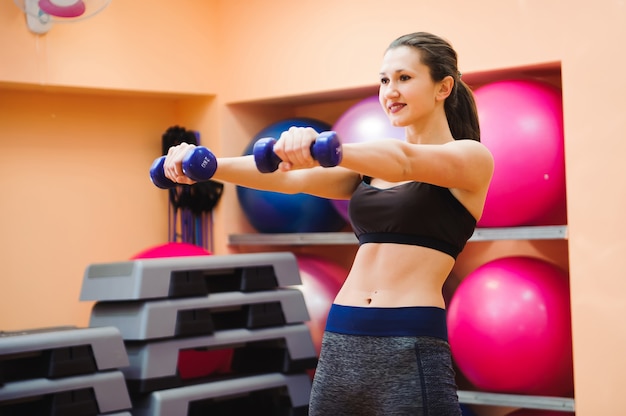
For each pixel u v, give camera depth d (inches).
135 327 141.1
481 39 153.1
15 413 130.3
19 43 162.7
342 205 166.4
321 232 175.8
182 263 145.4
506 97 144.9
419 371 81.0
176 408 141.2
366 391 82.0
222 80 186.7
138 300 142.3
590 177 141.1
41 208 176.4
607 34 140.7
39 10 155.6
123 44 174.9
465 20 154.9
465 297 145.3
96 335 132.4
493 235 149.5
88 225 182.4
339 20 170.7
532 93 145.2
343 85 170.1
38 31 163.8
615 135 139.6
